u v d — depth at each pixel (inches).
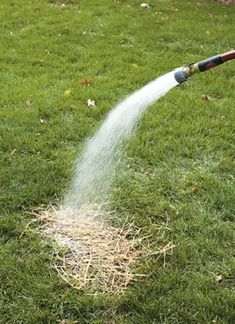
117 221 89.7
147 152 109.9
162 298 74.5
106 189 98.0
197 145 113.7
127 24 200.5
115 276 78.7
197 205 94.5
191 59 167.3
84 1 231.6
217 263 81.4
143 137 115.0
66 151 110.7
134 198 95.4
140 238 86.1
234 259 81.8
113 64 159.6
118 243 85.0
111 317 72.3
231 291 75.9
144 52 172.7
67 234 86.6
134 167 105.6
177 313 72.3
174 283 77.0
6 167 104.0
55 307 73.5
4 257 81.4
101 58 164.6
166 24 202.8
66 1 230.5
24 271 79.0
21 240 85.1
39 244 84.0
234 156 110.4
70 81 145.8
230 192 97.4
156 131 118.1
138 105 94.7
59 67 157.0
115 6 224.5
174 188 98.9
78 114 126.3
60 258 81.6
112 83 144.3
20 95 135.0
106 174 102.6
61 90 139.5
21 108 128.2
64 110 128.3
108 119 112.6
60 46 174.4
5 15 208.4
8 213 91.5
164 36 188.1
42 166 104.5
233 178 103.1
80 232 87.0
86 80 145.8
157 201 95.0
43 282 77.1
